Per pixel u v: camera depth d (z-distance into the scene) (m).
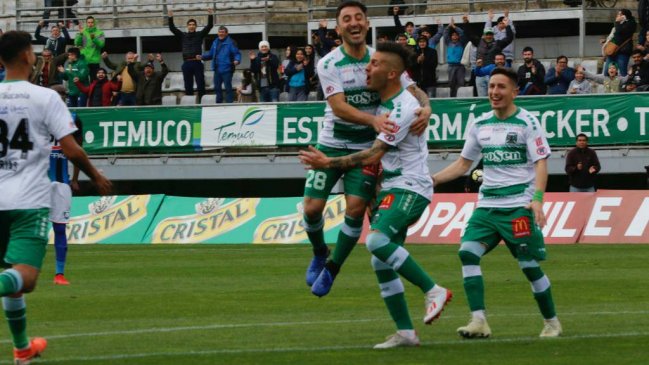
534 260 25.17
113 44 86.69
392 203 23.56
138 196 61.09
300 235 57.22
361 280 38.53
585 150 55.94
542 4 74.69
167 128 65.94
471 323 25.00
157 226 59.78
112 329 27.48
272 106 64.12
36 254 20.83
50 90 21.14
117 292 35.72
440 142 61.41
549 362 21.67
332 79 25.66
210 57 71.50
